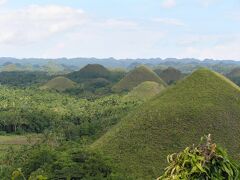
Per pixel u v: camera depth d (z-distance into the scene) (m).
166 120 64.75
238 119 65.12
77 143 68.50
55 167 46.25
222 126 63.19
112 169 47.69
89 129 86.69
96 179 43.72
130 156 58.34
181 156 7.21
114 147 60.91
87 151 49.53
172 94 72.44
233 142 60.62
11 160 67.06
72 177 44.25
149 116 66.38
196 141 60.31
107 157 49.56
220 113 65.50
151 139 61.47
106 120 92.81
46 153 51.88
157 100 71.69
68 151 50.25
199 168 6.89
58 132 88.31
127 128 64.94
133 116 68.56
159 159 57.34
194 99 69.38
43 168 46.78
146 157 57.88
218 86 72.94
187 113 65.56
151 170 54.91
